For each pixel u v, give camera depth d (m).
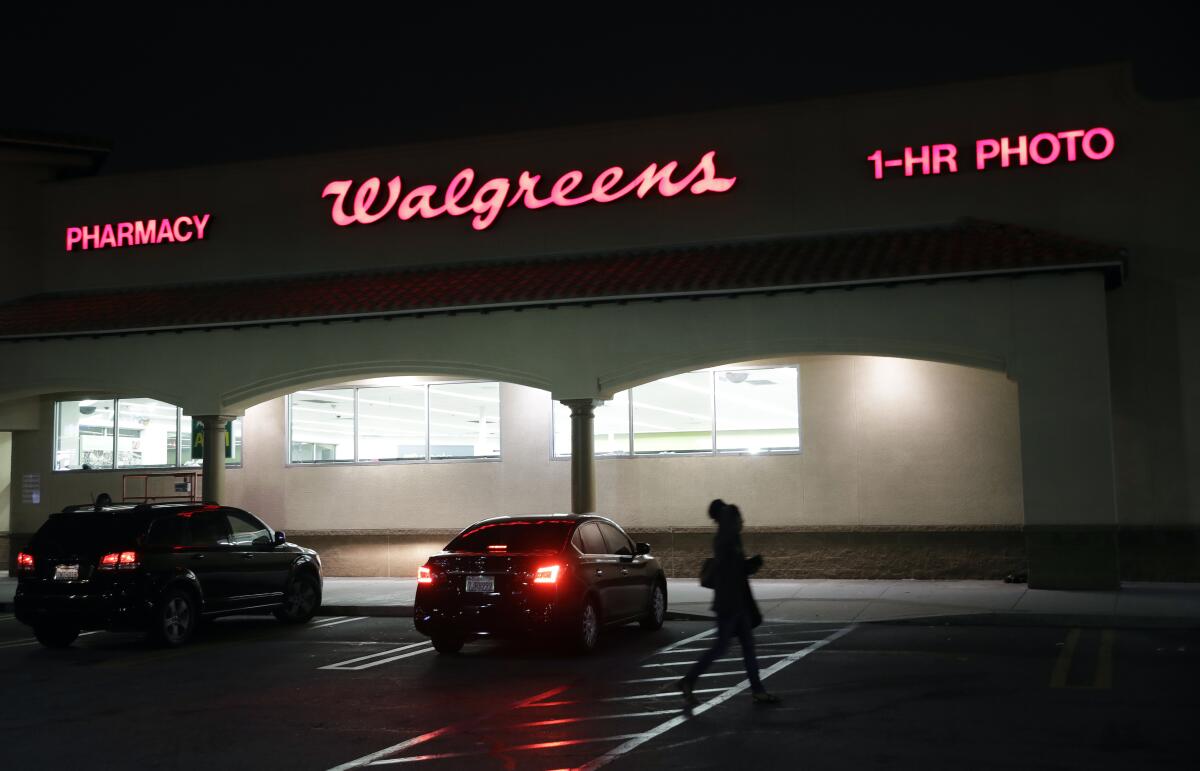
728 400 22.12
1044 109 21.41
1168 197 20.50
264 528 17.27
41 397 26.61
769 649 13.84
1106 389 18.42
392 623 17.48
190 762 8.54
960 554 20.67
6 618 19.28
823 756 8.30
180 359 23.25
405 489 24.03
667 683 11.48
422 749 8.81
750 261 21.12
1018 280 18.92
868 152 22.38
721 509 10.70
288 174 25.84
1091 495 18.36
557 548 13.70
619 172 23.55
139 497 25.67
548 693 11.11
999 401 20.70
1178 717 9.39
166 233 26.39
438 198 24.89
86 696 11.40
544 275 22.28
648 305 20.67
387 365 22.05
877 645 13.95
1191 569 19.70
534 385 21.20
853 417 21.39
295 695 11.26
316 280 24.94
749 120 23.06
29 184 27.31
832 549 21.30
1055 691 10.62
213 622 17.92
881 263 19.62
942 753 8.32
